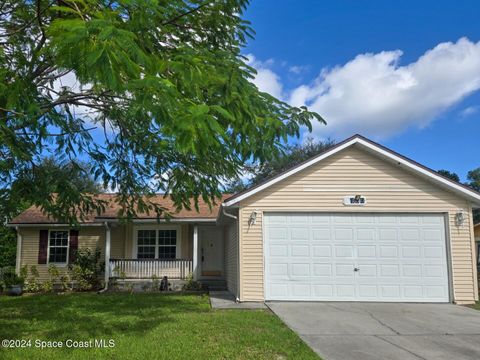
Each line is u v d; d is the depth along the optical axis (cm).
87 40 401
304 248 1274
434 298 1252
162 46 627
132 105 604
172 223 1850
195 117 453
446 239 1276
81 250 1877
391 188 1295
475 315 1043
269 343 732
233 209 1323
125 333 806
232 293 1509
